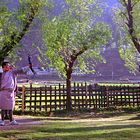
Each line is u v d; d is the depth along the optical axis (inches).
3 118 616.4
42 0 1030.4
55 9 1198.3
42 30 1093.1
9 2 979.3
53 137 491.8
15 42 993.5
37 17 1039.0
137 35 1409.9
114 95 1451.8
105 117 1129.4
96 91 1414.9
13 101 616.1
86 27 1336.1
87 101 1398.9
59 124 649.6
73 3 1306.6
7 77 603.2
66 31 1235.9
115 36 1628.9
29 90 1286.9
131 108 1406.3
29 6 1012.5
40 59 1286.9
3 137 494.6
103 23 1359.5
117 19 1536.7
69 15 1289.4
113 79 3772.1
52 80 3053.6
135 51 1653.5
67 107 1342.3
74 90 1379.2
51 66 1307.8
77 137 493.0
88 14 1346.0
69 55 1330.0
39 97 1304.1
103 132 537.3
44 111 1277.1
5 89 602.9
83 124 663.8
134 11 1430.9
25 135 507.2
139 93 1481.3
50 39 1181.1
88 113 1275.8
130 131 548.4
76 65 1396.4
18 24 1003.9
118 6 1536.7
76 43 1318.9
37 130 551.2
